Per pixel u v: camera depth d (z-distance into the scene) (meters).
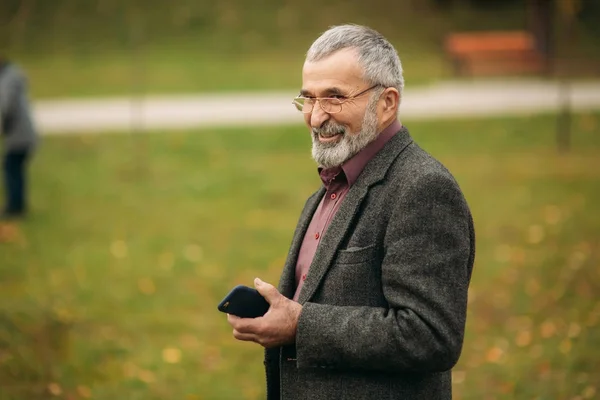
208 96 22.20
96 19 31.58
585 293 8.32
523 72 24.67
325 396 2.89
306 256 3.15
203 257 10.17
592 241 10.18
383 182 2.94
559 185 13.24
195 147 16.84
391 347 2.69
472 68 24.66
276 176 14.61
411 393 2.88
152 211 12.57
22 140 12.28
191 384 6.52
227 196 13.38
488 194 12.80
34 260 10.11
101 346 7.28
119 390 6.41
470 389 6.30
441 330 2.68
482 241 10.40
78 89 23.53
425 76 24.66
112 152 16.64
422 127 17.88
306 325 2.83
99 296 8.73
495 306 8.12
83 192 13.85
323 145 3.00
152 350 7.25
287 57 27.77
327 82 2.95
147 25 31.11
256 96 22.02
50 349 7.19
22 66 27.16
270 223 11.73
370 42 2.98
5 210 12.43
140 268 9.74
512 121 18.14
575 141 16.64
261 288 2.90
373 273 2.88
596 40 28.64
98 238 11.14
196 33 30.52
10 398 6.20
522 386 6.26
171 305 8.48
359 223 2.91
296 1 33.12
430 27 31.03
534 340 7.21
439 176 2.81
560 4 24.72
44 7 32.16
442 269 2.73
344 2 32.84
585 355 6.76
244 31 30.62
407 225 2.77
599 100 20.03
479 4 32.53
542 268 9.20
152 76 25.12
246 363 7.00
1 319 7.79
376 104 2.96
